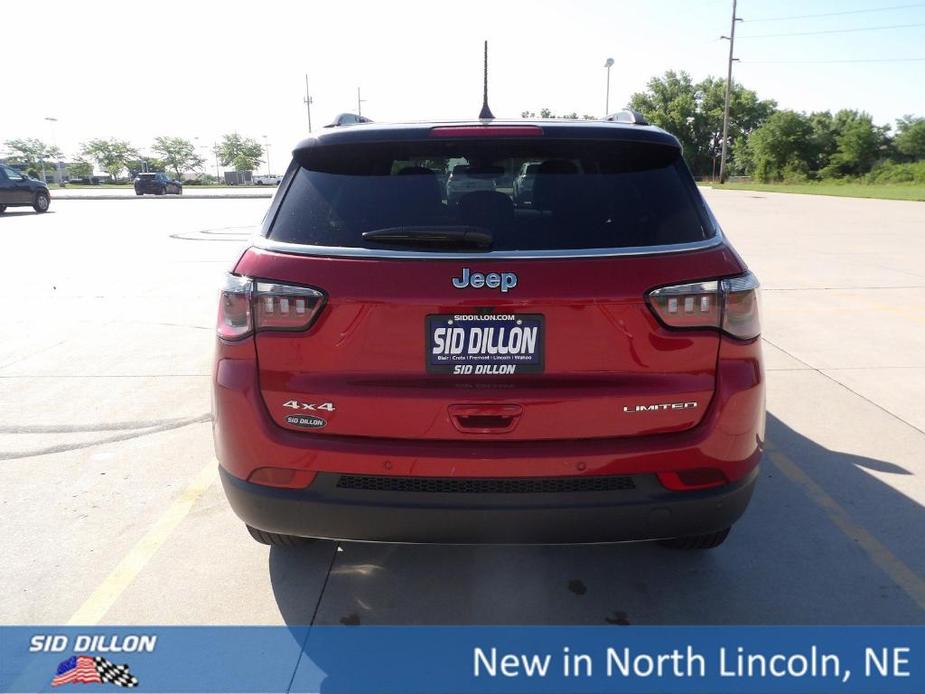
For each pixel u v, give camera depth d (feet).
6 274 33.53
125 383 17.48
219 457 8.00
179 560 9.84
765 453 13.20
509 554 9.95
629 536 7.53
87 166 310.04
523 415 7.23
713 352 7.46
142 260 38.50
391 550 10.07
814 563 9.64
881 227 55.31
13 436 14.24
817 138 245.04
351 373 7.37
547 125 8.16
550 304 7.13
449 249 7.30
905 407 15.53
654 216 7.68
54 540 10.39
